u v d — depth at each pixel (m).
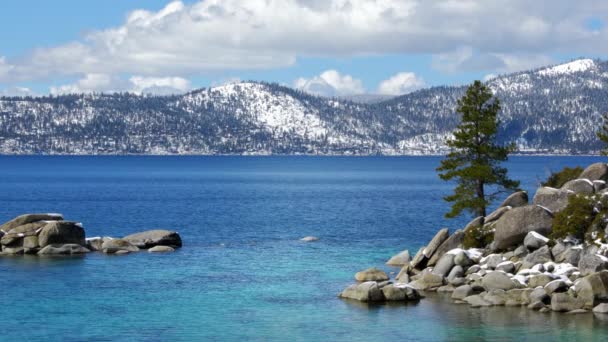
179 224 116.31
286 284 59.34
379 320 45.84
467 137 76.69
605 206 54.75
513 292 49.28
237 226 112.56
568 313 46.22
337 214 135.38
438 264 57.62
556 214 57.09
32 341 41.28
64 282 59.97
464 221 120.38
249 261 72.81
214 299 53.03
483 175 74.62
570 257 52.31
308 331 43.41
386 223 117.31
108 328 44.25
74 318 46.84
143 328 44.28
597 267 49.06
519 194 68.00
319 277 62.94
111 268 67.44
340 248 84.25
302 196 194.25
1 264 69.38
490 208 137.38
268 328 44.22
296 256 76.75
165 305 50.94
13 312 48.53
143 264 70.06
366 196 193.00
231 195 198.25
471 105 77.62
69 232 78.19
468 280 54.16
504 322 44.41
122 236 102.31
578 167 74.38
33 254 76.44
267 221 121.12
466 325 43.94
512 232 57.06
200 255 77.06
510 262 54.09
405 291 51.81
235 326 44.78
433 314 46.97
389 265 69.88
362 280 59.25
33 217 79.50
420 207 152.88
